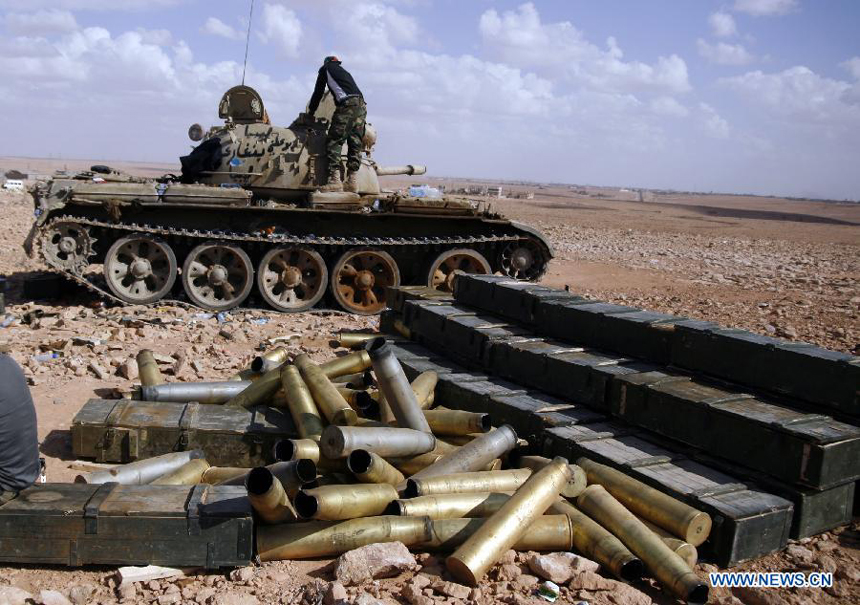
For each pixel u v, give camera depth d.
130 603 4.79
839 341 12.85
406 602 4.93
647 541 5.43
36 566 5.18
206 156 14.69
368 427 6.45
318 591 4.90
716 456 6.44
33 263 18.78
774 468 6.03
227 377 9.49
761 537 5.73
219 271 13.65
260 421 7.23
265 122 15.54
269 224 14.32
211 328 12.09
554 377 7.79
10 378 5.10
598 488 6.01
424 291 11.20
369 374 8.45
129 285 13.56
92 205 13.09
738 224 56.81
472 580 5.09
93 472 6.33
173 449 6.95
